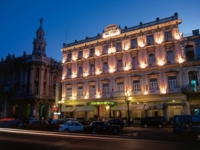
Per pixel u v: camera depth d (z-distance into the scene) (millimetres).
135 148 11852
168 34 35812
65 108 44125
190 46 33594
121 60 39875
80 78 44031
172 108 33219
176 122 17203
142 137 17906
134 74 37469
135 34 39094
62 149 11680
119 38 40812
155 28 36906
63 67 47750
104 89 40688
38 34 62781
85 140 15461
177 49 34094
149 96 34844
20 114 54875
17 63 59906
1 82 63719
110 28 42625
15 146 12781
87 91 42625
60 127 23891
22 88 56594
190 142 14617
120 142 14328
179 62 33188
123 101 37188
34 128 27953
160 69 35000
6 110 58031
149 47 36719
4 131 24719
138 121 34688
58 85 50219
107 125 21812
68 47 47625
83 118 41906
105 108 39594
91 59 43656
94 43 44031
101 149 11602
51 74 60938
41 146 12750
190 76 32312
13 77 60531
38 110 53781
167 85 33875
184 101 31734
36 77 55969
